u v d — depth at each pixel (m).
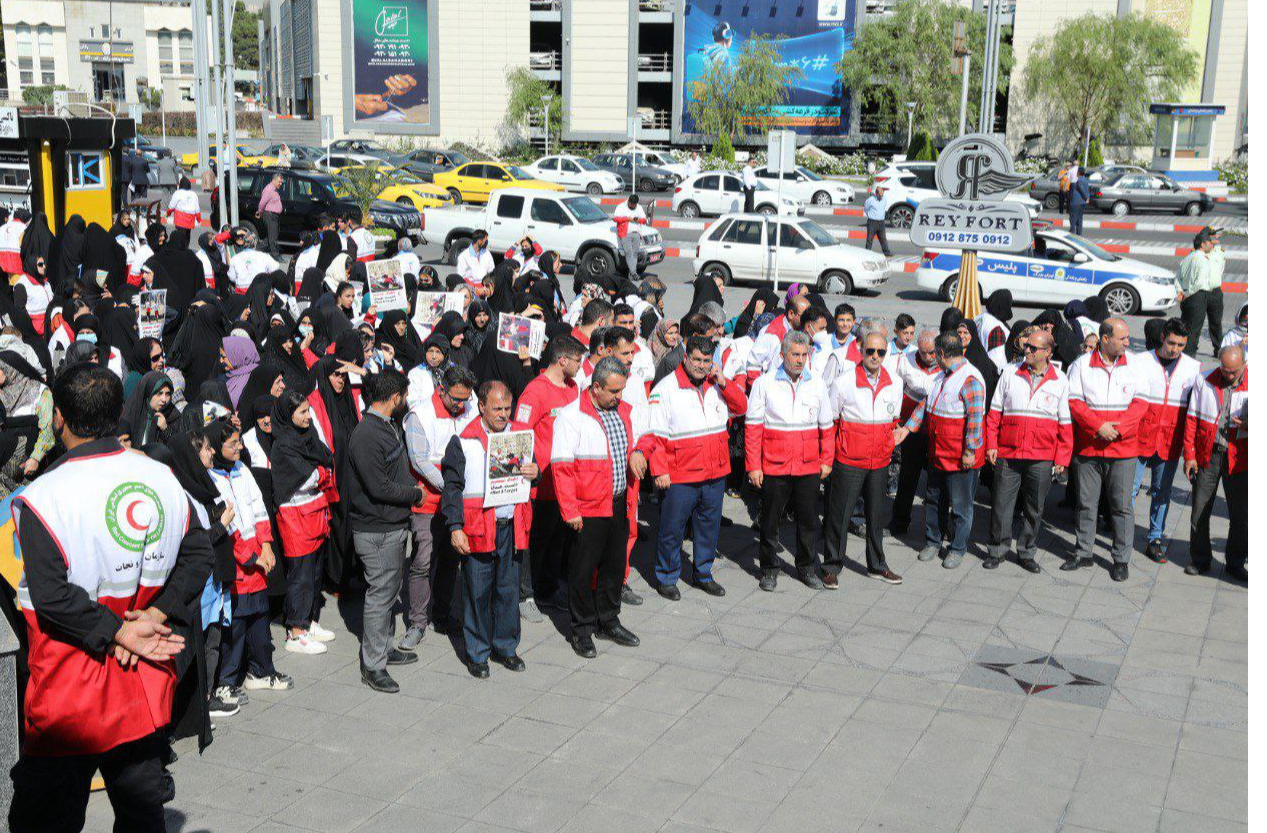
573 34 60.69
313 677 6.93
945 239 14.09
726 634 7.71
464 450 6.75
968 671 7.13
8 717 4.23
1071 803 5.59
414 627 7.31
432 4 60.34
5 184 20.69
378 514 6.57
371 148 47.62
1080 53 54.22
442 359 8.78
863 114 59.66
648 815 5.41
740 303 21.34
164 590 3.71
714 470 8.25
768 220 23.27
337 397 7.64
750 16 58.97
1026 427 8.74
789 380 8.30
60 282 14.51
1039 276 21.48
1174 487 11.41
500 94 61.50
